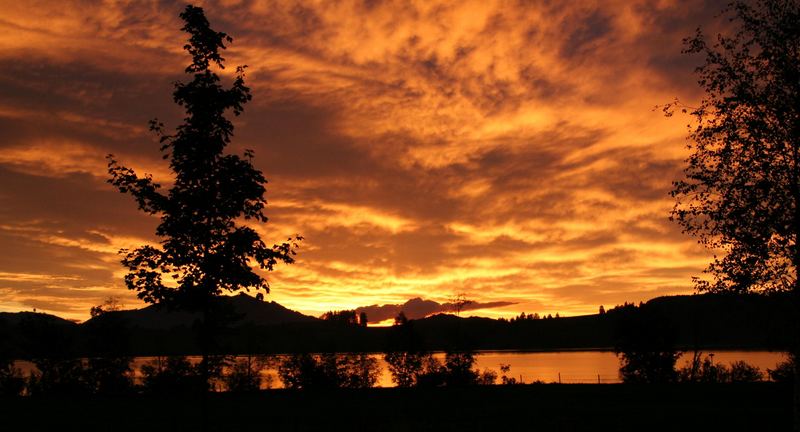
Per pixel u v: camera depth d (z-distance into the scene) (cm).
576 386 5772
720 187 2247
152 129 1773
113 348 5866
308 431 2983
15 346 5788
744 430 2895
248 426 3200
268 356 6444
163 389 5653
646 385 5709
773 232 2136
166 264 1719
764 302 2180
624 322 6700
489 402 4416
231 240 1725
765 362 10219
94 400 5056
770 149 2164
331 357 6262
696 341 6625
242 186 1766
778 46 2183
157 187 1781
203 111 1764
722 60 2266
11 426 3297
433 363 6744
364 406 4269
